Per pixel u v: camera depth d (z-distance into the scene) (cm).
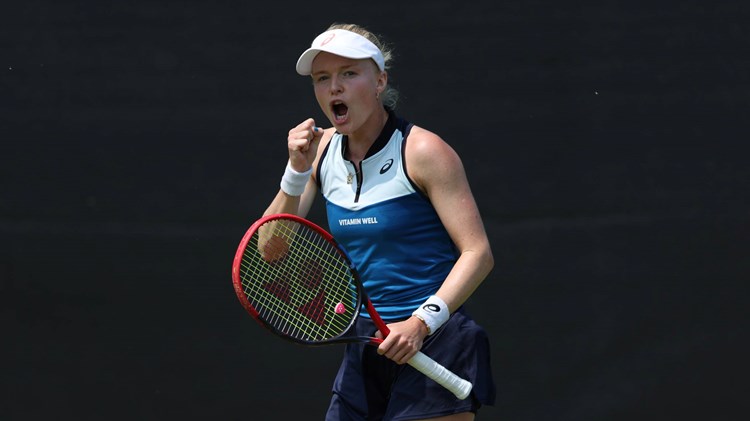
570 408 1662
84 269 1748
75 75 1759
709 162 1639
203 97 1745
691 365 1638
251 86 1741
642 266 1652
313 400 1717
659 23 1650
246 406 1727
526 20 1683
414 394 1103
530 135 1681
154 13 1752
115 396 1742
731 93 1634
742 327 1627
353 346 1162
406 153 1084
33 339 1748
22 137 1762
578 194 1669
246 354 1730
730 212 1633
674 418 1639
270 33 1738
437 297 1050
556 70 1677
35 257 1752
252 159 1736
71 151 1756
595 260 1664
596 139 1664
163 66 1750
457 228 1068
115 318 1742
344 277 1168
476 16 1692
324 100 1100
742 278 1628
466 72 1694
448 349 1110
